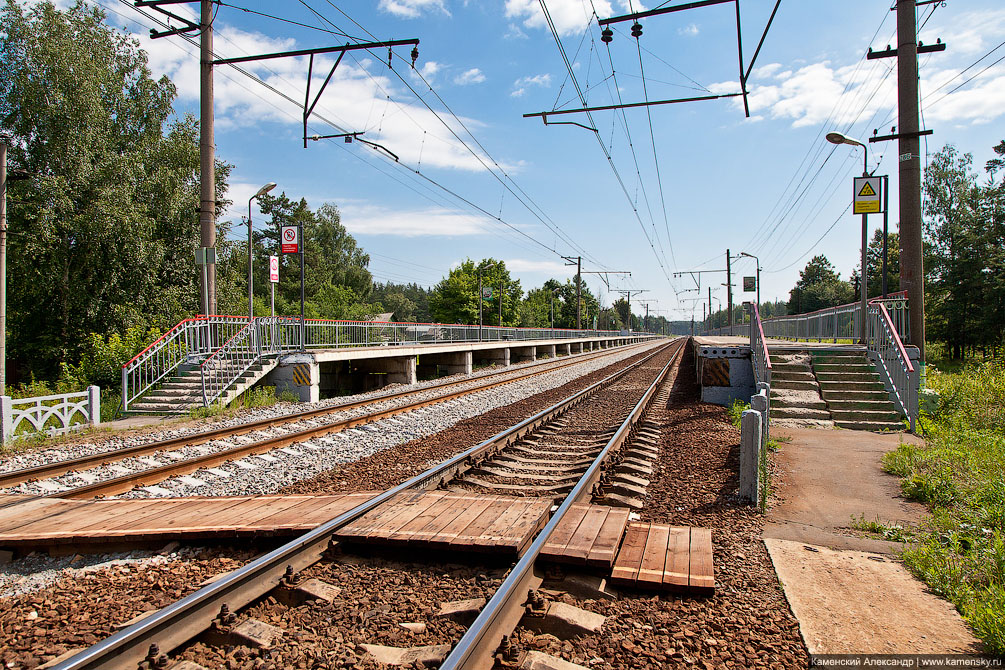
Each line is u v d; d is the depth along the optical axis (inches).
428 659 137.6
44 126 1064.8
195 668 137.9
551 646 144.4
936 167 1941.4
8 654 150.6
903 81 572.7
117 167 1095.6
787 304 4498.0
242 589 169.2
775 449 383.2
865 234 619.2
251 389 714.2
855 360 561.0
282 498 267.0
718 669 135.9
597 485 287.6
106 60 1186.6
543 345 1926.7
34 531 228.4
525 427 440.1
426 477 283.6
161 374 681.6
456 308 2817.4
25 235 998.4
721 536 220.8
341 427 482.6
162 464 377.1
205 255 739.4
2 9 1080.8
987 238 1684.3
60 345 1068.5
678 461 351.9
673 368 1229.1
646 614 161.2
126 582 195.6
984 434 400.8
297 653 143.5
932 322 1822.1
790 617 158.9
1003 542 198.8
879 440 416.8
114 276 1071.6
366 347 939.3
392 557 204.2
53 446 444.1
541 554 184.7
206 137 742.5
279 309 2018.9
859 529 233.5
